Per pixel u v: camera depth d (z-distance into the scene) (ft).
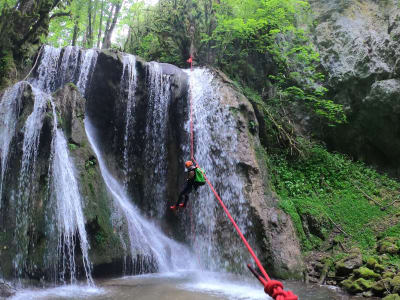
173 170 42.86
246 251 35.53
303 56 53.42
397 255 32.68
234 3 56.39
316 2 59.21
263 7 55.21
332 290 28.84
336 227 39.32
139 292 27.61
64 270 30.19
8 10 47.24
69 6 68.59
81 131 35.27
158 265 36.11
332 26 55.77
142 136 43.50
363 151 52.75
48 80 43.96
